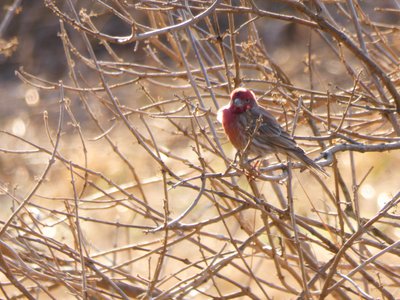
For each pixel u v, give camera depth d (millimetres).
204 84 12570
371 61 10070
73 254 9883
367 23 12195
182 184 9266
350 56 23438
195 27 11172
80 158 21234
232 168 9516
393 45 13805
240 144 10773
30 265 11000
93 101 24156
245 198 9680
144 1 9758
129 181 20156
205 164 9727
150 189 20000
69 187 19891
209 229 16891
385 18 23188
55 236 14391
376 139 10344
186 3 9969
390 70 12984
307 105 12031
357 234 9164
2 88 29500
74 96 27078
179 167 19906
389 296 9891
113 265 11141
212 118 13039
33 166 22312
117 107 9820
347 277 9172
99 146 22266
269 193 17750
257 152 10766
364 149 9719
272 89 10938
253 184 10078
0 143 24578
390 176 19797
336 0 12234
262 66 11516
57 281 9898
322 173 9734
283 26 28938
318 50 26719
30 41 31109
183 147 21188
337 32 9984
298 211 15047
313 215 14953
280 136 10547
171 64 23328
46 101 27484
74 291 9305
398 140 10414
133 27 8469
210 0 11148
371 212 18594
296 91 12328
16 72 11305
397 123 10547
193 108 11039
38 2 31109
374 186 19562
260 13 9742
